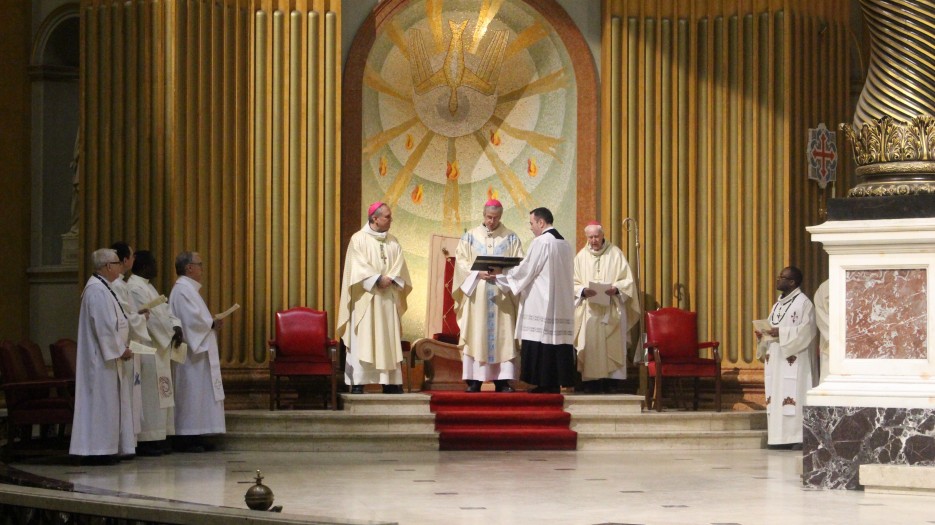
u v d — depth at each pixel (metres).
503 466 9.83
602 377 13.03
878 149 8.13
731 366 13.45
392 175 14.14
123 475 8.98
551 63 14.20
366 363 12.20
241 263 12.66
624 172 13.67
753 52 13.57
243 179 12.73
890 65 8.14
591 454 11.05
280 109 12.87
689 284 13.59
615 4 13.74
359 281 12.15
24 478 7.69
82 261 12.65
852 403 7.97
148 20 12.48
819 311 11.75
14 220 13.49
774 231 13.49
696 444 11.70
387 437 11.12
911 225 7.82
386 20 13.65
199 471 9.30
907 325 7.90
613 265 13.20
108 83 12.63
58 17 13.59
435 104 14.34
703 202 13.62
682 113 13.69
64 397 9.97
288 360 11.88
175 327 10.74
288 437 11.04
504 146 14.44
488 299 12.47
